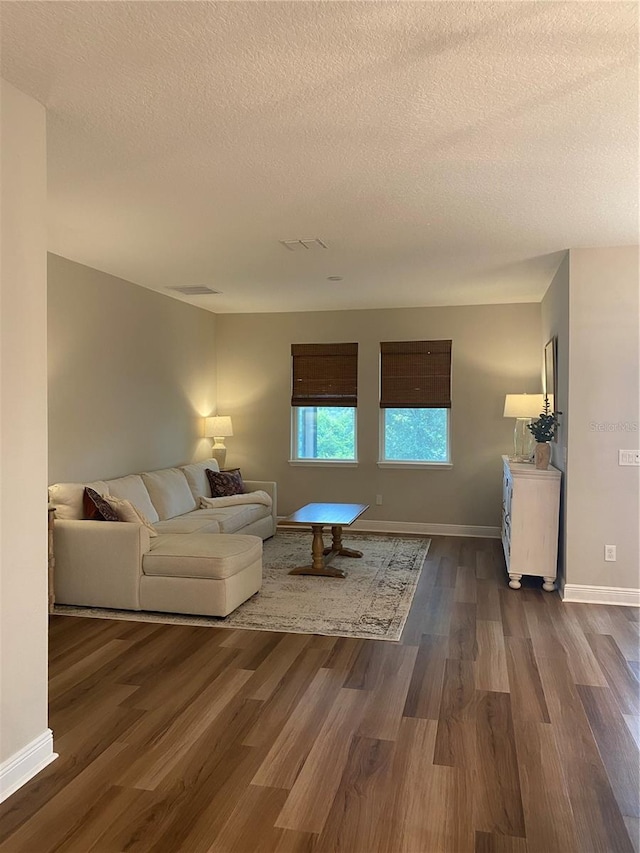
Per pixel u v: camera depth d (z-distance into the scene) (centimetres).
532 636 398
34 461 242
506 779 241
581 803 227
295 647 377
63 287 494
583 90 230
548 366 592
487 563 589
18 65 214
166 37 197
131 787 236
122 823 215
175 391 680
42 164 243
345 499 761
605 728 281
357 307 737
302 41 199
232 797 229
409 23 189
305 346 765
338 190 338
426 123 258
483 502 720
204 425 751
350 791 233
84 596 443
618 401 461
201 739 271
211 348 771
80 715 292
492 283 595
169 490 595
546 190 338
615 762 254
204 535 483
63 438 496
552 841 206
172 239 438
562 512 499
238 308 747
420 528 738
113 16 186
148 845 204
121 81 225
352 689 321
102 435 547
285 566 570
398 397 742
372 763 252
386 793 232
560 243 448
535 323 700
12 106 229
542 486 498
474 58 209
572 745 267
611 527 466
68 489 465
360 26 191
